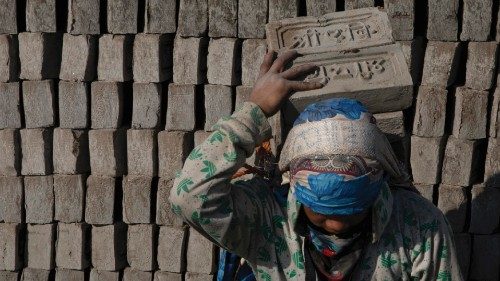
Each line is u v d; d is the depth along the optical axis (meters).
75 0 3.28
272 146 2.48
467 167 3.17
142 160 3.37
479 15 3.05
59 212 3.48
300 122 1.89
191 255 3.42
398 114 2.10
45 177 3.47
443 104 3.12
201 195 1.87
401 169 2.08
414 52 3.10
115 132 3.36
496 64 3.11
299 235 2.00
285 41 2.21
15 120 3.43
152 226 3.43
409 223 1.98
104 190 3.42
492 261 3.25
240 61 3.28
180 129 3.33
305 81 2.02
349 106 1.87
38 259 3.55
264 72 2.10
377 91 2.06
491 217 3.21
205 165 1.87
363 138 1.83
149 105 3.32
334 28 2.24
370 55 2.15
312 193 1.82
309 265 2.01
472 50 3.09
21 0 3.46
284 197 2.04
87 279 3.58
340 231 1.90
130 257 3.48
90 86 3.37
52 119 3.41
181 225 3.40
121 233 3.52
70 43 3.32
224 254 2.23
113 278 3.52
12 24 3.37
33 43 3.34
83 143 3.43
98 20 3.29
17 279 3.59
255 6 3.18
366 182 1.81
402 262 1.97
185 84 3.28
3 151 3.45
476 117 3.12
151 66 3.28
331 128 1.83
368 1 3.11
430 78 3.13
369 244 1.97
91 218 3.45
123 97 3.40
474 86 3.12
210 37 3.25
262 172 2.17
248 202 1.98
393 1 3.07
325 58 2.13
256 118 1.91
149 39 3.26
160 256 3.45
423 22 3.24
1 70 3.39
